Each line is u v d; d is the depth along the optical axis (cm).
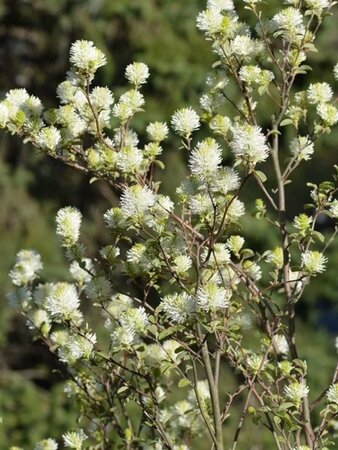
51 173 376
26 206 367
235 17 147
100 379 149
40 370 364
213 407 133
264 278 287
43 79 399
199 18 143
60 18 355
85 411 151
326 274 338
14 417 340
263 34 146
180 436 152
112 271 139
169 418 151
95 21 347
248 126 128
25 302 151
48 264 353
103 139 143
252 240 319
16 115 139
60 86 144
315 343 345
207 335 131
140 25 341
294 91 334
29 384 351
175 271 130
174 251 132
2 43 396
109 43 345
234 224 134
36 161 374
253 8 147
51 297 136
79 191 377
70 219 138
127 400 149
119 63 344
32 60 396
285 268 146
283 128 323
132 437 147
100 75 344
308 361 335
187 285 136
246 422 290
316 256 137
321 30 330
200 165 126
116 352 138
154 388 143
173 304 129
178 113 138
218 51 146
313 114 296
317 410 238
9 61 401
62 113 141
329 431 154
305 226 141
